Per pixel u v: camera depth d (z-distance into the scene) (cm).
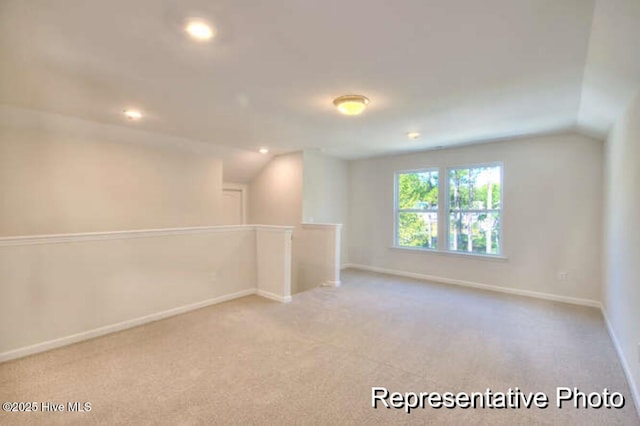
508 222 471
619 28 166
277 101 306
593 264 409
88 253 307
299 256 570
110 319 321
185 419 190
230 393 216
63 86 274
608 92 253
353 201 658
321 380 233
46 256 283
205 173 535
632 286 237
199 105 321
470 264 508
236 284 442
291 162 585
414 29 182
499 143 477
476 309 394
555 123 375
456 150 521
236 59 221
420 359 266
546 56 213
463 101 303
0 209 348
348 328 332
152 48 207
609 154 351
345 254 661
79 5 161
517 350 282
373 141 482
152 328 331
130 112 343
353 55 215
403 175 595
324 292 470
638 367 212
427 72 240
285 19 173
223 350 280
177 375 238
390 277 569
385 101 304
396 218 602
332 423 188
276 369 248
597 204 406
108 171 427
